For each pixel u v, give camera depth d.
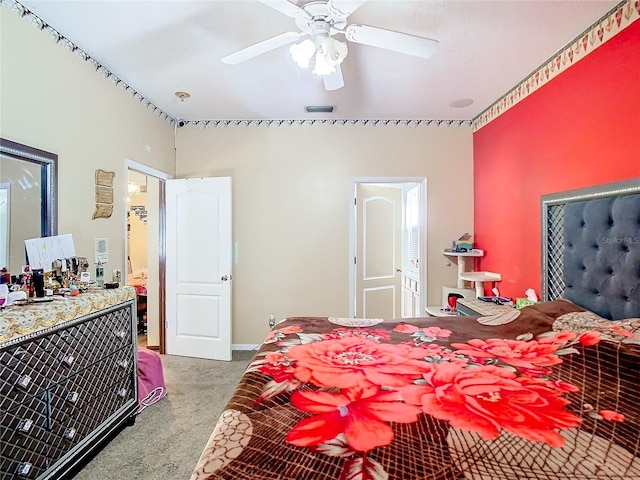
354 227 4.10
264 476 0.85
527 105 2.95
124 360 2.31
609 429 1.03
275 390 1.30
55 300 1.82
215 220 3.88
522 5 2.03
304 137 4.07
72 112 2.47
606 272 2.03
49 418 1.68
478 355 1.66
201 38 2.41
